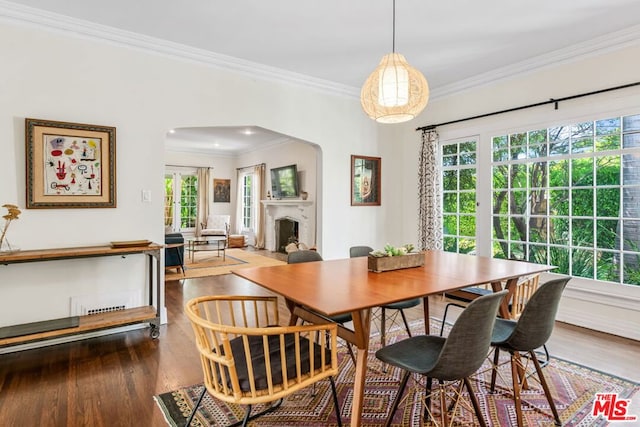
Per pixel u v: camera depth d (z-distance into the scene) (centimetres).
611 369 254
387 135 516
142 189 331
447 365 143
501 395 220
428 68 399
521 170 395
